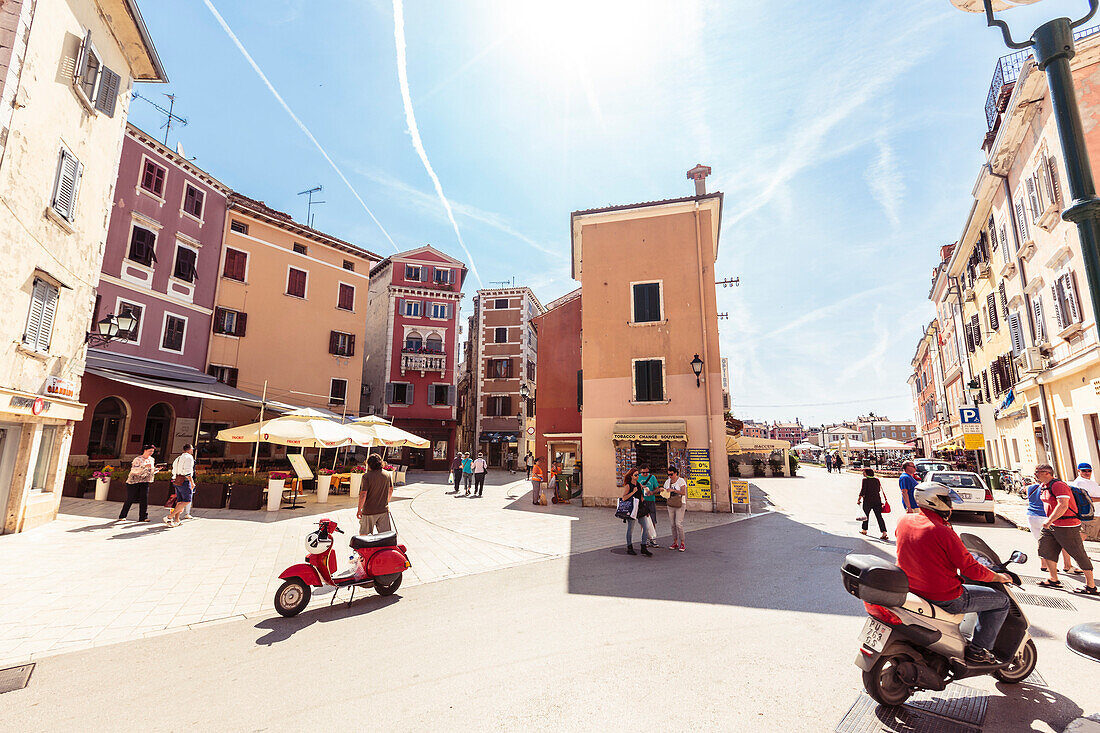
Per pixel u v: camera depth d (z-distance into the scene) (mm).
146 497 11070
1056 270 13023
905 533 3809
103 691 3812
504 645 4688
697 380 16203
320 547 5973
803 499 19234
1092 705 3504
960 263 24844
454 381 36062
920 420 55094
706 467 15617
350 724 3320
